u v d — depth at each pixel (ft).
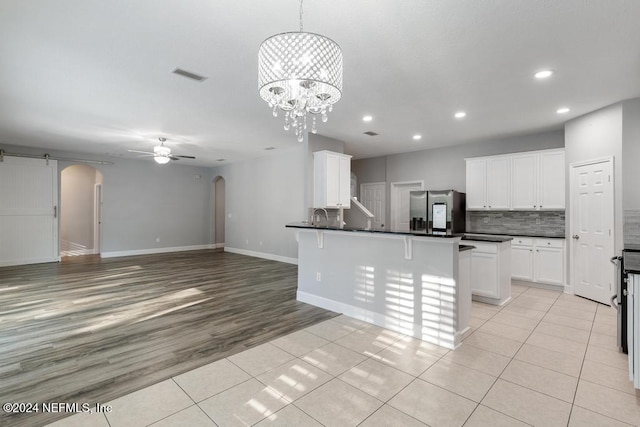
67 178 28.86
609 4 6.57
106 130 17.11
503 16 7.02
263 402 6.49
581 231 14.33
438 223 18.37
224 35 7.84
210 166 31.48
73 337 9.78
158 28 7.52
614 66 9.39
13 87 11.05
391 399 6.60
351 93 11.61
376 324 11.02
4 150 21.24
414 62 9.22
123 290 15.39
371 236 11.18
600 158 13.17
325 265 12.83
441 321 9.37
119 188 26.40
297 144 20.76
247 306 13.01
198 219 31.32
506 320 11.41
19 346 9.14
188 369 7.85
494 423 5.84
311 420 5.94
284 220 23.93
